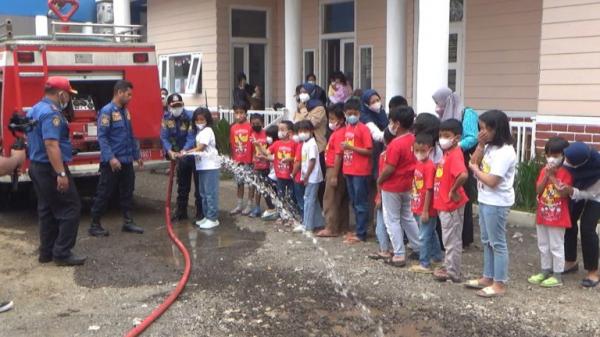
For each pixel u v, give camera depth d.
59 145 6.25
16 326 4.90
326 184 7.36
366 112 7.07
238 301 5.36
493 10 11.03
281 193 8.16
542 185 5.55
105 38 9.16
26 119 6.25
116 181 7.72
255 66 16.00
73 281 5.98
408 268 6.18
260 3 15.70
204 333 4.71
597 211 5.52
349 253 6.71
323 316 5.00
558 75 8.18
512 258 6.49
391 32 10.84
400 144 6.11
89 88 8.85
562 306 5.13
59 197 6.37
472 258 6.47
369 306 5.20
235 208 9.05
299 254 6.72
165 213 9.04
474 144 6.38
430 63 7.93
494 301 5.26
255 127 8.45
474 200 8.20
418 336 4.61
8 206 9.55
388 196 6.20
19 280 6.02
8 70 7.88
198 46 15.96
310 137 7.43
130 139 7.82
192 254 6.83
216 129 12.54
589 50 7.86
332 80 10.81
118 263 6.55
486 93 11.27
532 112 10.62
